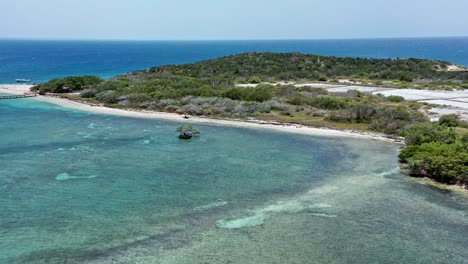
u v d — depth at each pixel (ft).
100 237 80.43
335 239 80.64
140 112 224.12
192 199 100.73
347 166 129.39
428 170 118.52
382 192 106.63
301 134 173.88
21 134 169.37
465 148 128.16
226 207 95.96
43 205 95.91
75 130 178.50
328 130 180.65
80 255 73.51
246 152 145.28
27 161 131.23
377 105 216.13
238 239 80.07
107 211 92.89
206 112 213.87
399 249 77.15
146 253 74.28
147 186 109.60
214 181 114.21
